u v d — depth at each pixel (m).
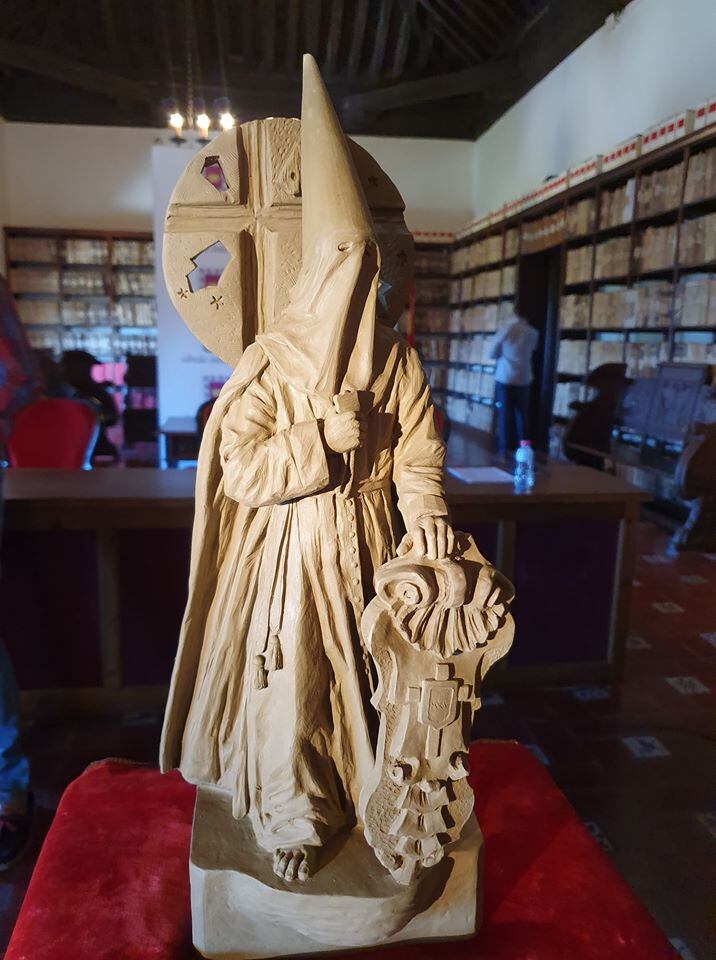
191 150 6.85
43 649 2.91
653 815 2.42
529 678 3.24
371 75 10.61
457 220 11.80
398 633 1.28
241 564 1.46
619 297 6.63
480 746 2.16
